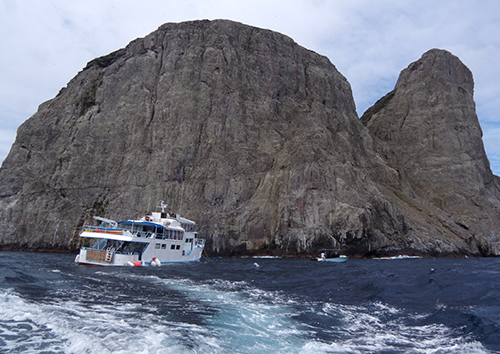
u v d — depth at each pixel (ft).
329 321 59.11
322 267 155.53
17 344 41.45
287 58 332.60
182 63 295.28
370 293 85.61
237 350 43.11
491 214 314.35
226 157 267.59
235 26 320.29
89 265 130.41
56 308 57.26
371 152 336.90
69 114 286.66
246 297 77.71
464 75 416.26
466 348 46.44
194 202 250.98
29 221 243.60
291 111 307.99
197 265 153.89
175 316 56.95
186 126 272.51
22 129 280.92
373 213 243.19
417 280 108.27
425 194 346.54
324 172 251.19
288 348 45.19
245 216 241.96
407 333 53.06
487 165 386.52
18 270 102.42
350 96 358.64
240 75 302.45
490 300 78.18
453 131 374.84
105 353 38.86
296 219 231.91
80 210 248.73
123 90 290.56
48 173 261.85
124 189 254.68
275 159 271.08
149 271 119.14
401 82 428.15
